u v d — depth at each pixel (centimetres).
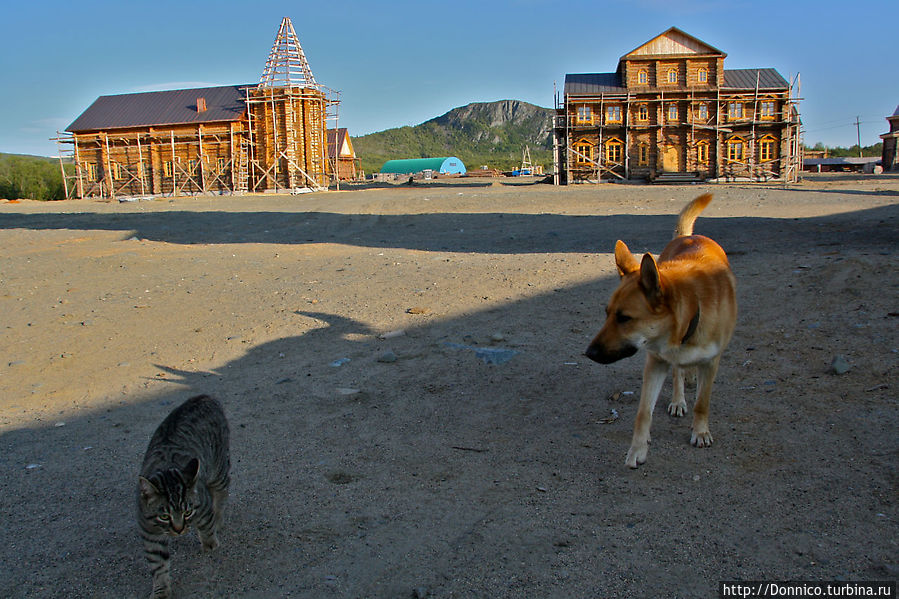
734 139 4725
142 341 877
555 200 2995
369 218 2581
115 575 376
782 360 650
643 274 435
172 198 4844
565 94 4750
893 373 575
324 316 955
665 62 4672
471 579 355
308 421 592
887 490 412
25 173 7119
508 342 789
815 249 1198
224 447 423
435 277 1198
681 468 470
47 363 802
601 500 432
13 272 1407
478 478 473
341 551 388
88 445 560
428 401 625
